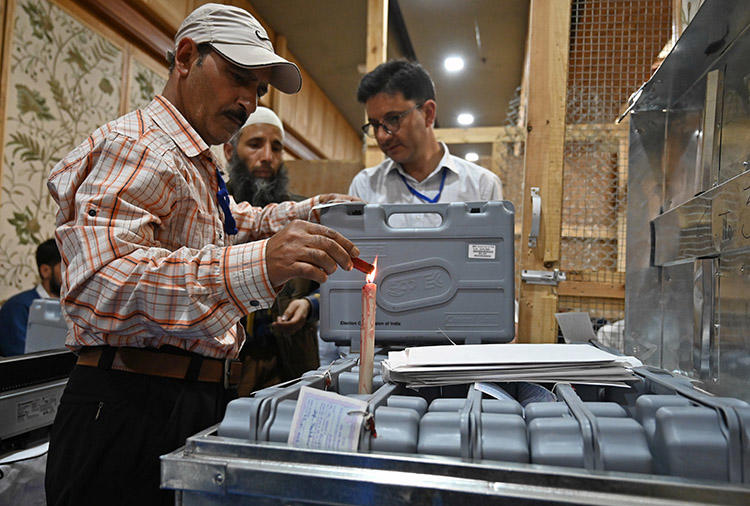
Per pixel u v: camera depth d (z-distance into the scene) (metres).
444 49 3.73
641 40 1.19
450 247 0.86
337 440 0.48
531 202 1.10
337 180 2.52
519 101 2.33
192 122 0.91
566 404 0.52
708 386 0.70
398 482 0.43
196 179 0.87
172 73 0.92
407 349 0.75
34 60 1.93
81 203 0.70
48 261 1.88
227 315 0.67
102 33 2.27
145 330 0.73
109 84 2.32
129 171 0.74
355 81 4.71
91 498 0.78
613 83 1.22
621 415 0.51
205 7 0.89
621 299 1.28
